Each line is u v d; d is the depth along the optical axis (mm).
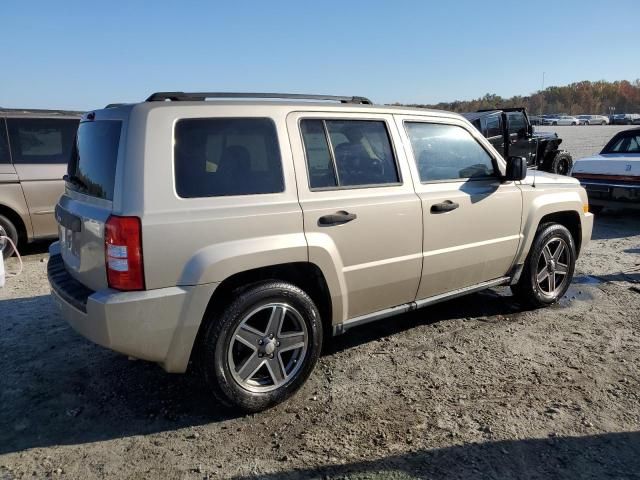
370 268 3684
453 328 4633
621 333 4508
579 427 3111
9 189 6828
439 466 2766
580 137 34344
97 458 2867
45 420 3227
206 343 3061
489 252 4457
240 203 3135
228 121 3189
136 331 2863
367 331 4582
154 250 2850
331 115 3598
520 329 4598
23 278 6133
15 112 6953
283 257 3223
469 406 3352
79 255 3201
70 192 3584
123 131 2961
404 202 3809
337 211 3465
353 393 3531
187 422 3211
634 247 7660
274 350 3289
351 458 2842
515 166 4355
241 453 2902
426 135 4156
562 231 5051
